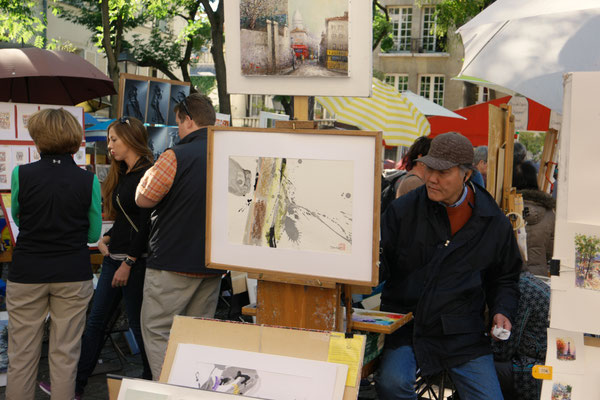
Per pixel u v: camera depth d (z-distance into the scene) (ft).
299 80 8.05
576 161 6.52
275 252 8.13
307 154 7.86
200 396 6.90
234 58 8.36
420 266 9.50
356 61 7.71
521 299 10.81
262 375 7.28
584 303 6.61
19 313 11.88
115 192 13.24
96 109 36.06
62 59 18.85
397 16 115.75
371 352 9.11
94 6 80.12
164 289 11.53
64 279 11.89
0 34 71.05
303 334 7.30
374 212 7.52
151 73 104.73
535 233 14.92
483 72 10.80
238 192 8.36
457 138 9.05
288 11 7.95
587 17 10.46
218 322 7.66
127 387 7.18
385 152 54.54
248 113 118.52
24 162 15.93
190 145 11.61
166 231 11.47
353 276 7.70
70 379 12.23
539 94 10.37
